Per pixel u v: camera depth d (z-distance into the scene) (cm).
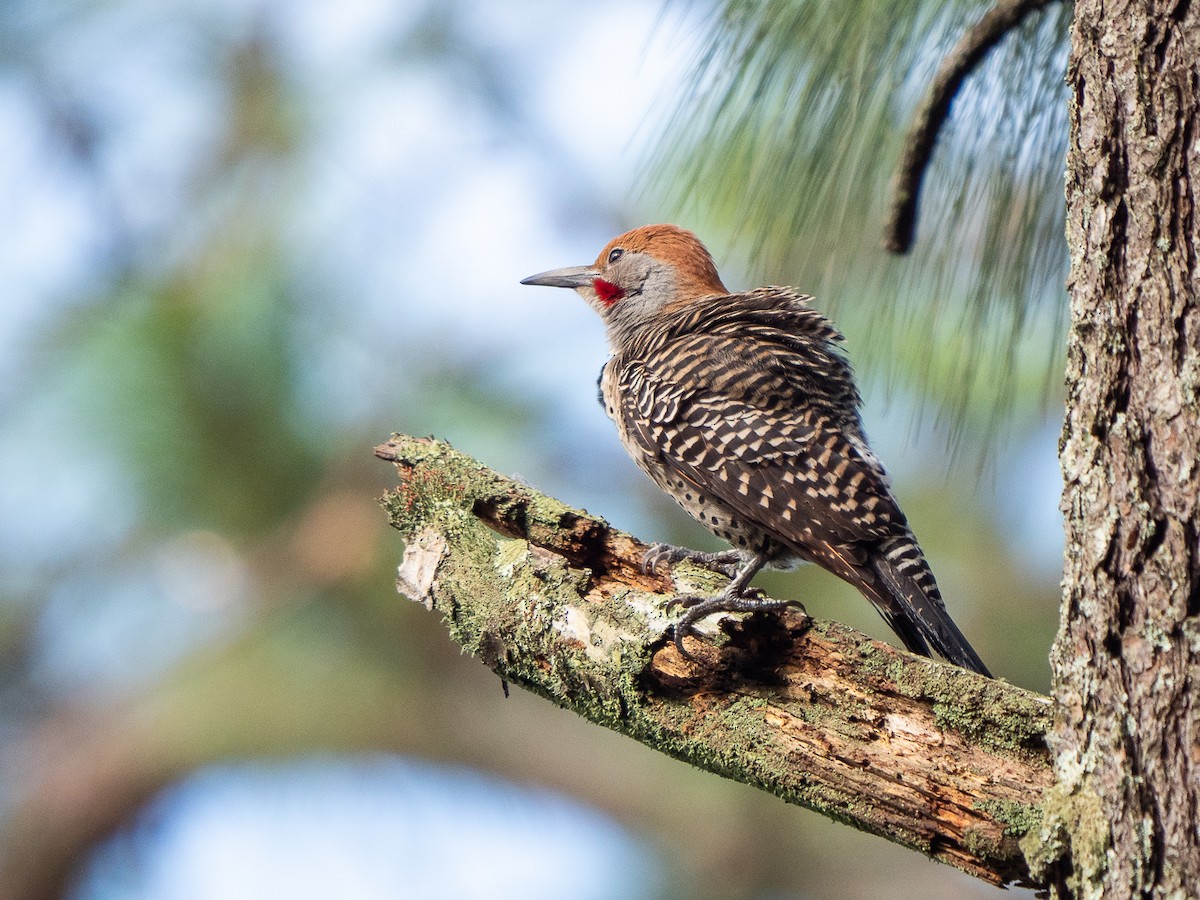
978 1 793
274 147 1503
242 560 1280
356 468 1259
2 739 1466
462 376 1326
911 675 663
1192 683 554
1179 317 567
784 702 687
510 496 809
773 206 845
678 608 723
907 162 798
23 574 1355
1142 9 580
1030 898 1525
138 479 1245
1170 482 565
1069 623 598
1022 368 1141
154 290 1327
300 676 1325
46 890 1430
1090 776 586
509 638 761
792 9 804
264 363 1239
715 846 1534
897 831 653
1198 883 544
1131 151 580
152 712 1365
